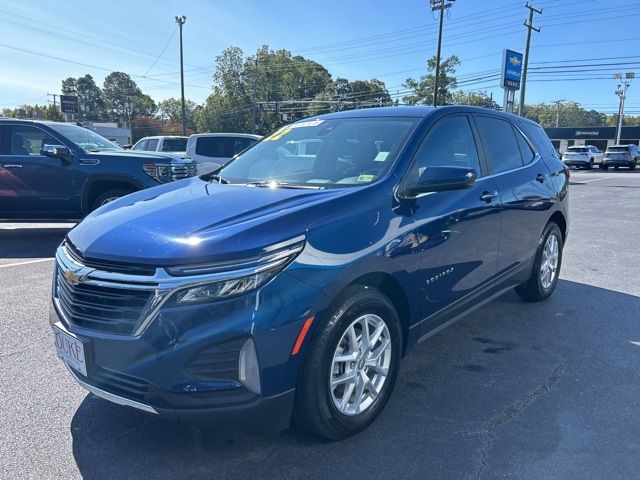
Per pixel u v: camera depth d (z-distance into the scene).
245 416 2.44
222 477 2.58
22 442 2.84
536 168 4.86
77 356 2.54
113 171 8.16
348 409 2.84
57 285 2.85
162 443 2.86
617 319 4.82
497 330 4.55
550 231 5.14
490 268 4.06
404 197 3.14
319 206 2.75
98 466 2.65
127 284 2.40
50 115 90.56
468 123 4.08
